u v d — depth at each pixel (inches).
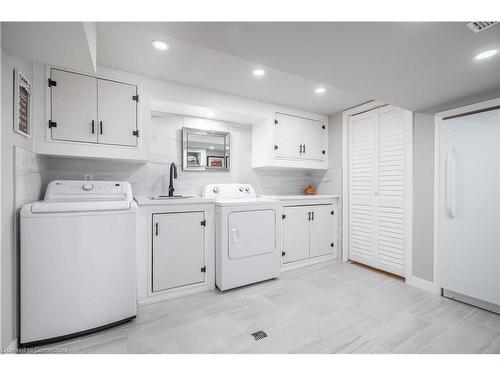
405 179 98.4
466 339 60.8
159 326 66.2
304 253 117.6
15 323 53.5
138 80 81.5
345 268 114.3
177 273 83.7
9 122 51.4
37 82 66.3
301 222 116.6
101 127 75.1
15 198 54.0
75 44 45.1
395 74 62.9
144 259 78.3
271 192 130.8
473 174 74.0
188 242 85.7
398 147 101.4
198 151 108.1
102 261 62.3
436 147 85.8
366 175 115.3
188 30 46.1
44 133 67.2
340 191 127.3
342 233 126.3
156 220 80.1
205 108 95.7
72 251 59.0
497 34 45.6
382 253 108.0
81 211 59.9
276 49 52.4
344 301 81.0
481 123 72.3
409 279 94.6
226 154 115.0
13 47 46.1
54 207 57.1
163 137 100.7
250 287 92.6
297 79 87.1
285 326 66.4
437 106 85.7
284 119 116.2
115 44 64.6
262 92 99.4
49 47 46.0
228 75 83.7
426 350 56.9
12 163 53.0
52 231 57.0
